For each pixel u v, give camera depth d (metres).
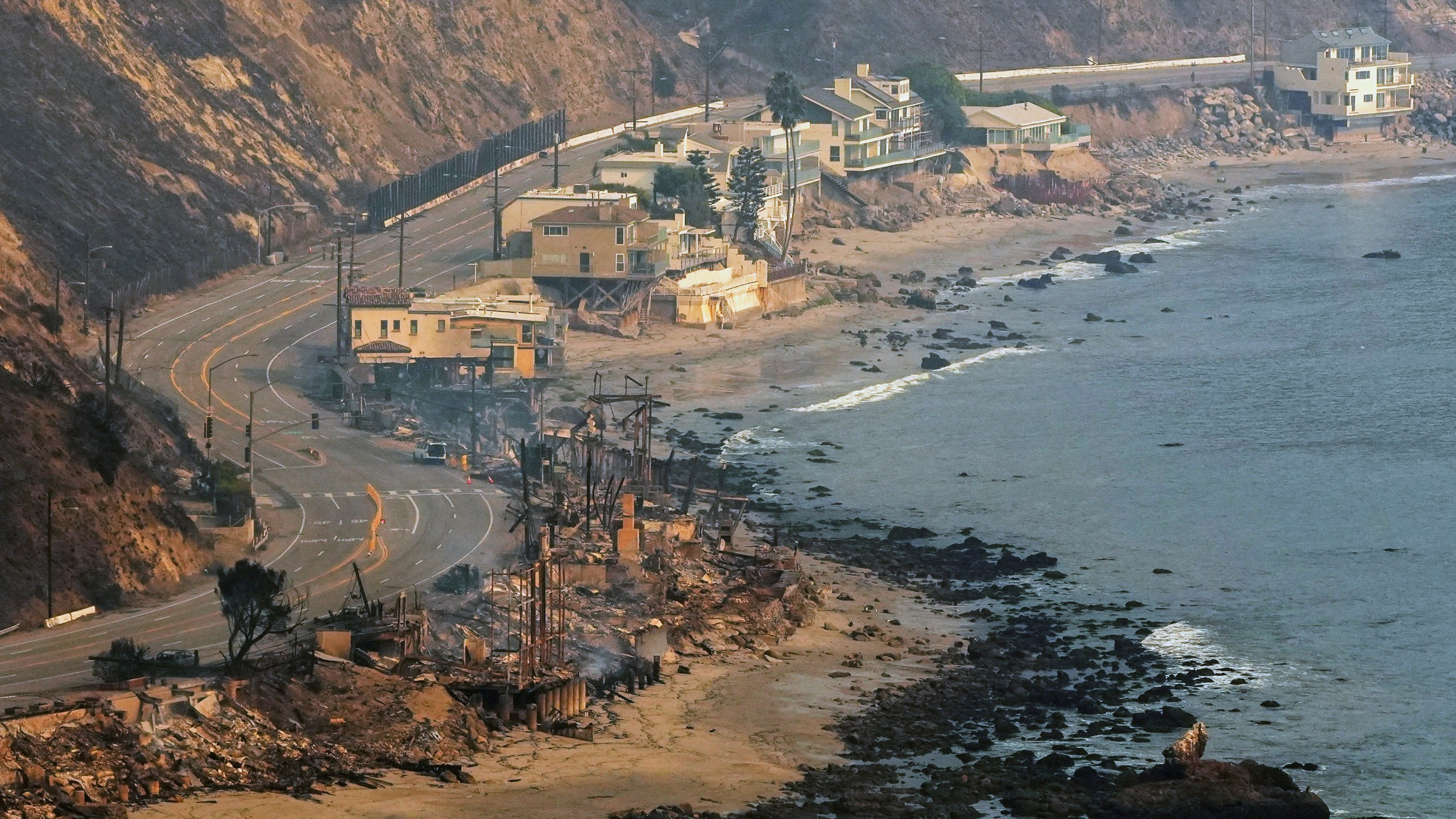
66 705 142.50
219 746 145.25
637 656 183.62
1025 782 156.75
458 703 163.12
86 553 188.25
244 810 136.50
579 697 170.88
